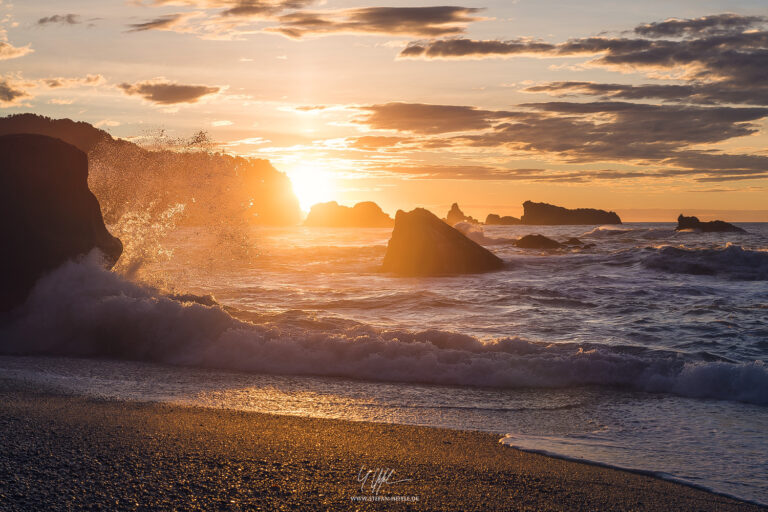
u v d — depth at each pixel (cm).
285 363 809
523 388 725
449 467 441
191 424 518
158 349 867
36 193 980
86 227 1038
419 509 359
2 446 429
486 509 364
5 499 338
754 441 536
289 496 367
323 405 629
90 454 421
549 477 430
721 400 675
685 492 417
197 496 358
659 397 686
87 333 901
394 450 477
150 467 402
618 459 482
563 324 1086
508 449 498
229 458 429
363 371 782
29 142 995
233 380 735
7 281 933
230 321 902
